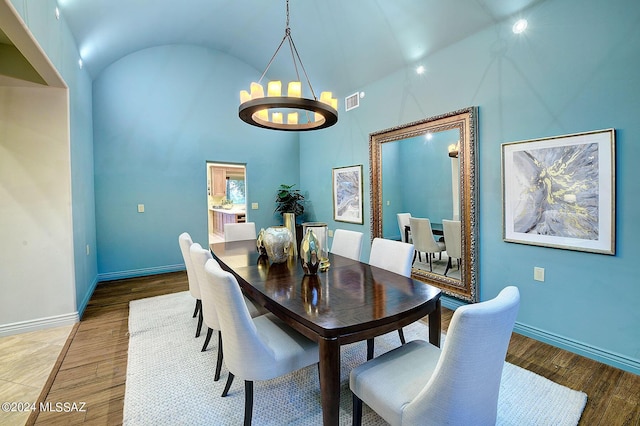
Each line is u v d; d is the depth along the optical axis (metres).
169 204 4.91
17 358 2.37
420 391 1.26
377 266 2.60
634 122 2.03
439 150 3.36
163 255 4.89
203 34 4.67
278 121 3.09
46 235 2.88
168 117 4.88
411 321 1.58
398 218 3.95
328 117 2.64
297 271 2.29
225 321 1.53
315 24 3.83
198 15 4.07
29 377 2.12
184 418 1.72
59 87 2.88
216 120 5.27
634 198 2.05
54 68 2.50
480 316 1.01
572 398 1.85
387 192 4.07
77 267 3.14
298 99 2.32
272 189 5.88
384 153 4.07
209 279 1.54
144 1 3.41
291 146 6.05
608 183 2.14
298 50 4.47
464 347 1.03
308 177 5.84
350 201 4.74
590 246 2.24
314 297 1.73
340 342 1.38
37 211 2.84
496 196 2.82
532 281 2.60
